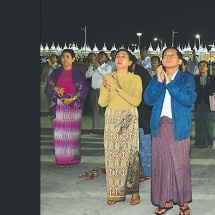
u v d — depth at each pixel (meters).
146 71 5.15
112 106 4.22
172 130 3.77
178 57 3.84
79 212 4.18
